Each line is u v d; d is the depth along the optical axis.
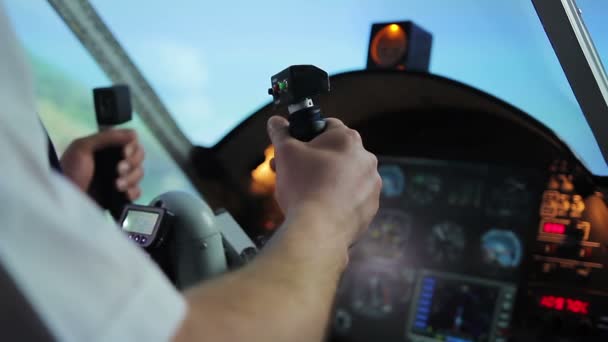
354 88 2.37
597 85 1.64
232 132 2.58
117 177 1.96
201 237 1.08
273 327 0.41
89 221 0.37
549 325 2.12
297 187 0.53
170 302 0.38
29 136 0.35
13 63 0.36
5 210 0.33
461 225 2.35
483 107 2.32
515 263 2.23
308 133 0.64
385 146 2.56
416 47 2.38
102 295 0.36
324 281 0.47
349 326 2.43
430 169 2.45
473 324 2.25
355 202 0.53
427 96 2.36
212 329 0.39
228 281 0.43
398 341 2.35
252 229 2.67
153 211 1.09
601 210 2.11
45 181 0.35
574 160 2.02
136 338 0.36
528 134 2.29
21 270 0.33
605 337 2.04
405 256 2.41
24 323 0.34
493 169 2.33
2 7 0.36
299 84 0.73
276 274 0.44
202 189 2.82
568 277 2.14
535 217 2.23
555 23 1.58
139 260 0.38
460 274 2.31
